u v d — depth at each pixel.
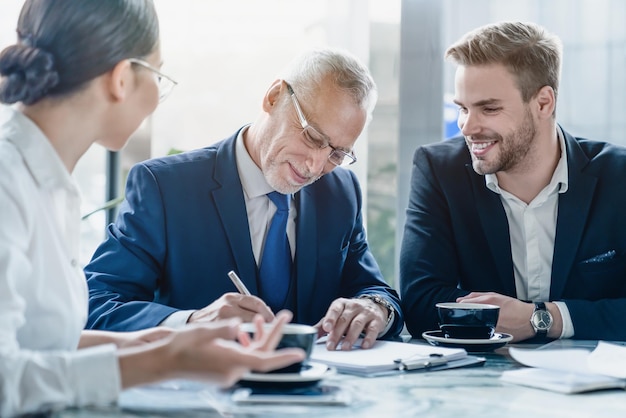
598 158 2.19
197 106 2.71
